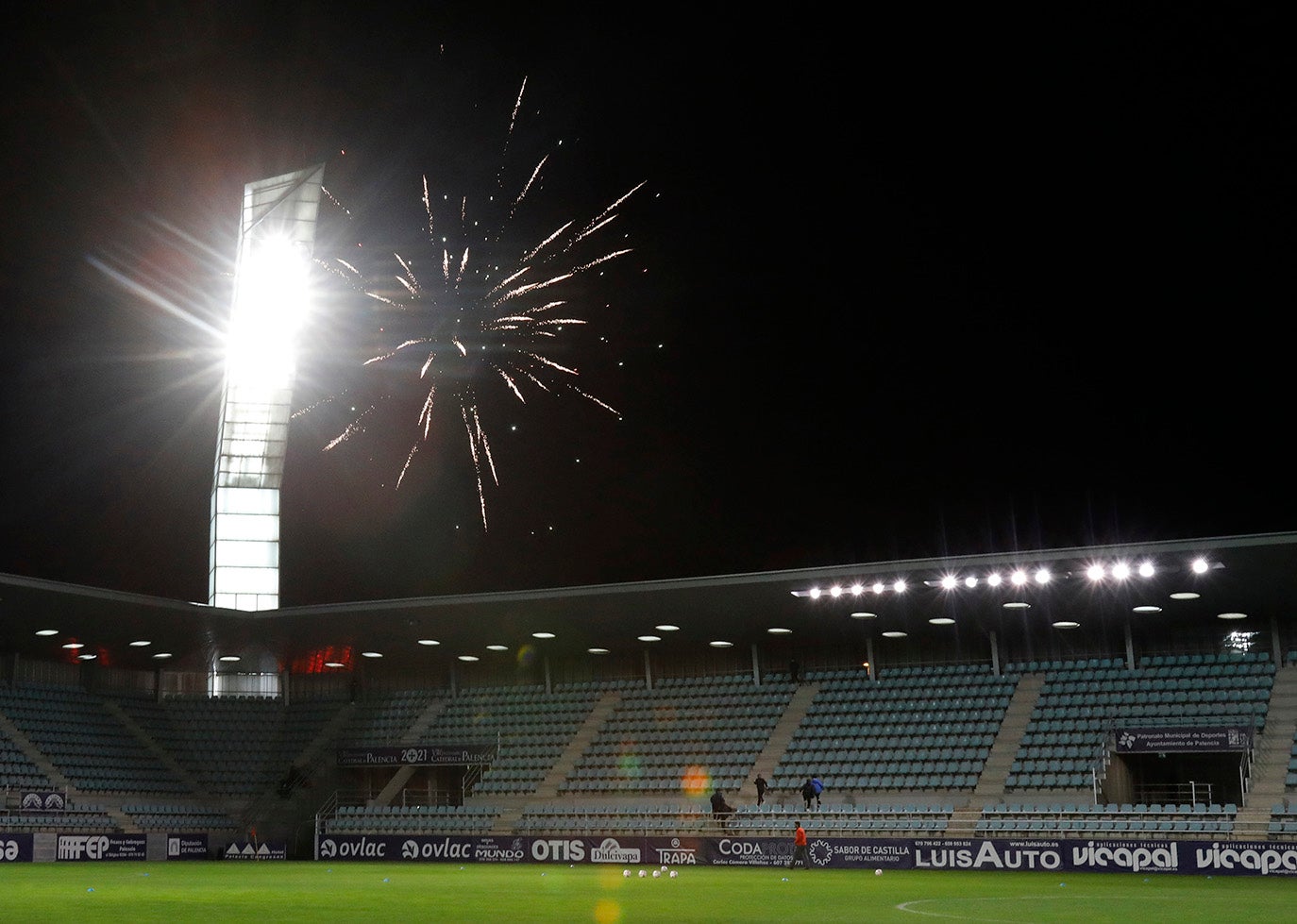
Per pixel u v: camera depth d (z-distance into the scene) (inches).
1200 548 1649.9
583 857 1990.7
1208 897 1196.5
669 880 1513.3
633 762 2262.6
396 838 2156.7
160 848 2174.0
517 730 2440.9
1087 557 1722.4
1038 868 1689.2
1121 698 2027.6
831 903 1107.9
